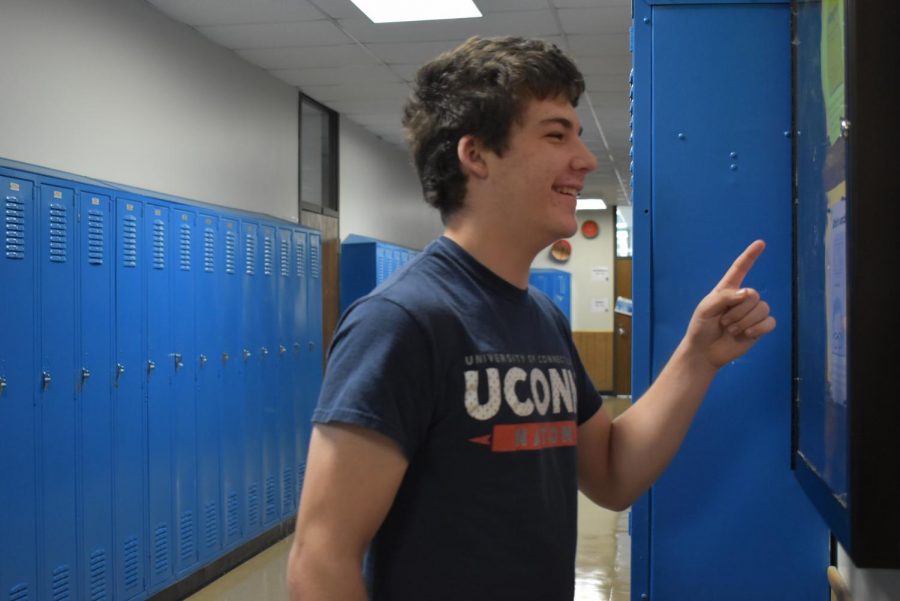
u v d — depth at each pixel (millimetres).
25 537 3301
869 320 973
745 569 1607
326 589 896
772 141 1607
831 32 1122
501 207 1039
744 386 1604
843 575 1498
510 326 1031
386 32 5035
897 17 954
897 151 960
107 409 3799
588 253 13750
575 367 1215
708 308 1147
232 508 4926
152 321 4141
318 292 6188
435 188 1081
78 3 3965
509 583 958
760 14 1610
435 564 946
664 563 1627
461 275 1025
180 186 4836
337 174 7156
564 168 1034
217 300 4762
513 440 979
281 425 5570
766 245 1604
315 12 4684
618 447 1217
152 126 4559
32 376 3342
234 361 4941
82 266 3639
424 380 941
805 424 1385
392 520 973
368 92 6496
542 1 4523
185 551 4426
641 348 1627
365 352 935
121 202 3906
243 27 4918
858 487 979
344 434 914
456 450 955
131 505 3967
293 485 5762
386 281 1015
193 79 4977
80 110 3984
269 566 5012
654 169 1630
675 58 1630
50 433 3441
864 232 969
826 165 1175
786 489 1596
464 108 1032
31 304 3338
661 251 1628
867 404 975
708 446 1615
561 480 1051
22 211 3299
